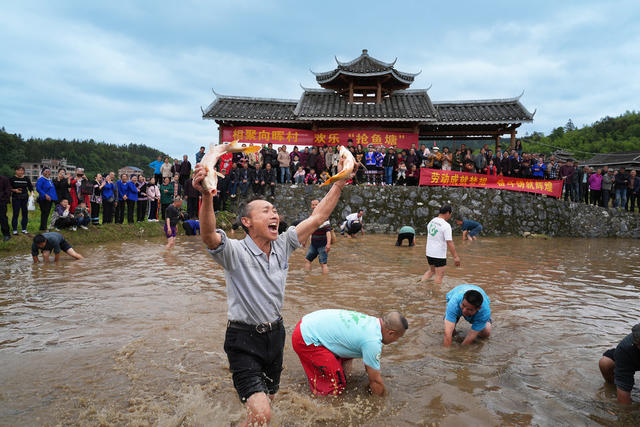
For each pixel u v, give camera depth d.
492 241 14.57
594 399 3.27
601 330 4.92
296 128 20.48
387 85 20.83
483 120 18.52
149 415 2.86
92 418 2.82
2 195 9.85
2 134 98.19
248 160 17.73
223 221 16.12
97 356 3.85
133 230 13.31
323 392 3.32
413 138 19.22
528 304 6.01
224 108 19.81
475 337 4.50
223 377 3.48
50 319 4.89
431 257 7.01
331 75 19.95
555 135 87.06
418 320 5.16
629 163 41.88
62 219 11.32
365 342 3.18
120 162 160.38
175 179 15.76
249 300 2.43
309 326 3.38
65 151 144.12
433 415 2.97
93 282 6.81
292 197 17.39
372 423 2.85
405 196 16.91
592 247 13.30
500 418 2.95
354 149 17.38
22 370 3.53
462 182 16.94
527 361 3.99
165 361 3.77
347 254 10.52
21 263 8.44
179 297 5.94
